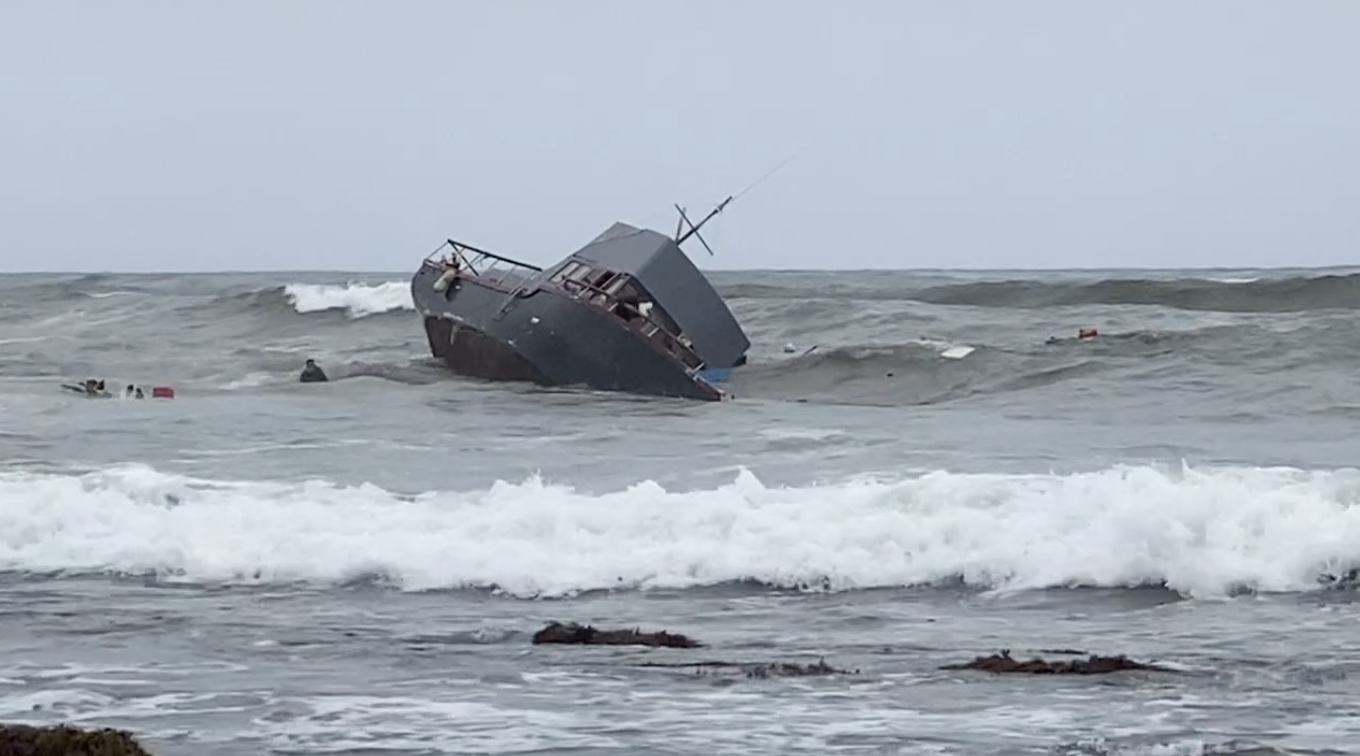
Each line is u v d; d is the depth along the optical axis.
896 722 56.03
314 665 64.50
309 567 81.94
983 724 55.62
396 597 78.06
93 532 86.69
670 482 100.81
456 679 62.16
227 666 64.31
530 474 104.19
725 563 81.06
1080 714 56.75
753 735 54.59
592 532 84.69
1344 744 52.56
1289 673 62.28
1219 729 54.62
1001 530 81.88
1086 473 96.69
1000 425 130.75
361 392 153.88
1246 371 156.62
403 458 111.25
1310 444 118.06
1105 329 182.38
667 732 55.00
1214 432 125.75
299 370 179.00
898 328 194.88
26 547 85.56
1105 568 79.25
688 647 67.62
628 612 75.06
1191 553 79.06
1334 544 78.50
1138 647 67.44
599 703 58.62
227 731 55.22
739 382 168.88
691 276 163.50
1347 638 68.50
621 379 155.25
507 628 71.25
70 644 68.31
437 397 149.38
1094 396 150.25
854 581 79.94
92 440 118.25
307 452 113.44
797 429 128.12
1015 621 72.88
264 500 91.62
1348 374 152.25
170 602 76.44
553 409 142.25
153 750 52.94
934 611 75.06
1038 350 169.12
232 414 134.25
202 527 86.38
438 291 167.75
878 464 107.44
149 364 189.25
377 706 58.25
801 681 61.72
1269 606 75.00
